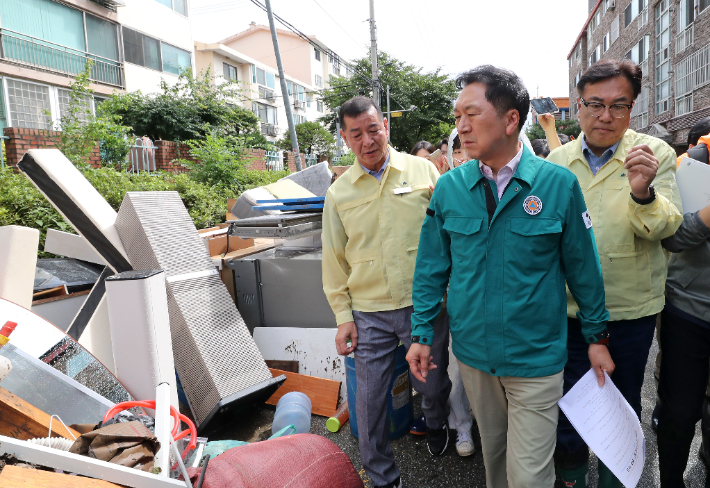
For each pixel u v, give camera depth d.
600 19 28.30
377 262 2.20
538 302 1.56
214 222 6.79
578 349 2.06
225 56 29.53
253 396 2.71
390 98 32.25
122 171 7.59
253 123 18.80
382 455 2.16
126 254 2.73
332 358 3.17
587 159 2.03
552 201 1.53
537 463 1.55
